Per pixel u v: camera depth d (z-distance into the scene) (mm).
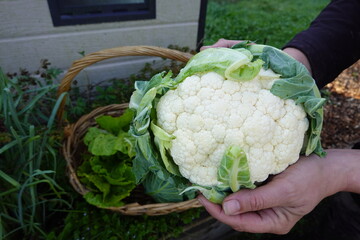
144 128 234
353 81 703
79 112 444
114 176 354
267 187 227
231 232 421
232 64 215
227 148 216
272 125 220
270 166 227
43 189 352
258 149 219
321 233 369
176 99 230
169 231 350
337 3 335
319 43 315
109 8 469
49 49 466
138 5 485
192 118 221
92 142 377
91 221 339
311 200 234
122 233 334
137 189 376
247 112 217
